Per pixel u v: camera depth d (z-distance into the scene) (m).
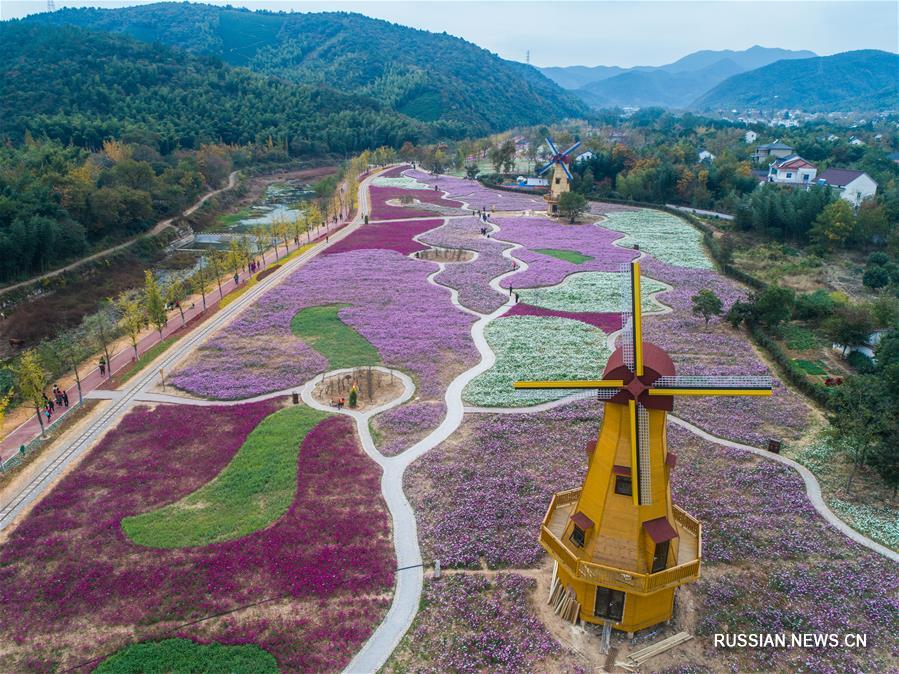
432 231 103.44
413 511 31.73
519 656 23.00
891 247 81.62
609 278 75.69
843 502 32.28
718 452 37.38
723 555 28.28
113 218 90.12
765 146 163.75
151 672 22.34
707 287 71.38
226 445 37.84
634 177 133.62
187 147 174.25
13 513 31.64
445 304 65.69
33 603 25.59
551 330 58.06
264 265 84.00
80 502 32.31
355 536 29.72
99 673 22.28
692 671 22.33
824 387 43.59
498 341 55.22
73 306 70.25
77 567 27.55
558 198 117.62
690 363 50.09
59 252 79.62
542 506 32.00
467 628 24.42
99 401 44.06
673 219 115.31
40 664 22.70
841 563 27.89
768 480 34.41
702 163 149.62
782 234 94.38
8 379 48.47
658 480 22.58
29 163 111.44
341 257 85.69
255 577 27.00
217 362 50.69
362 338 56.09
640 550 22.73
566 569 23.28
